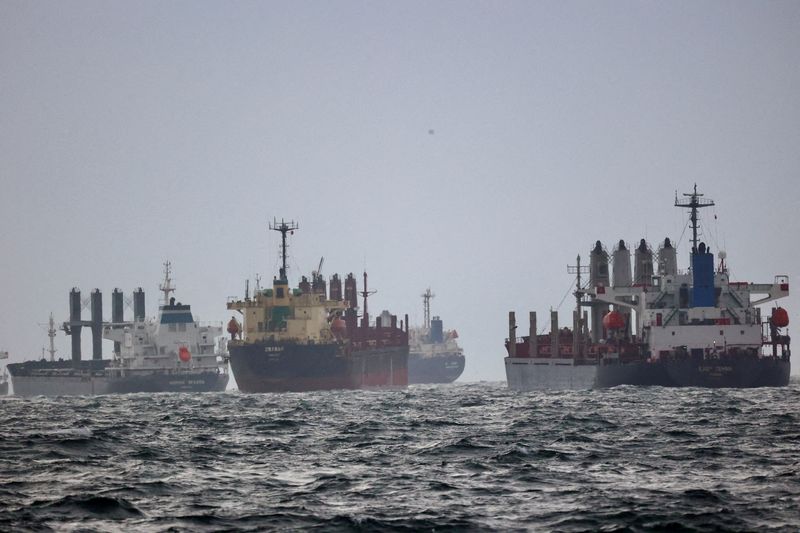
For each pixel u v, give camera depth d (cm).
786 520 18638
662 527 18288
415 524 18675
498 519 19050
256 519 19162
